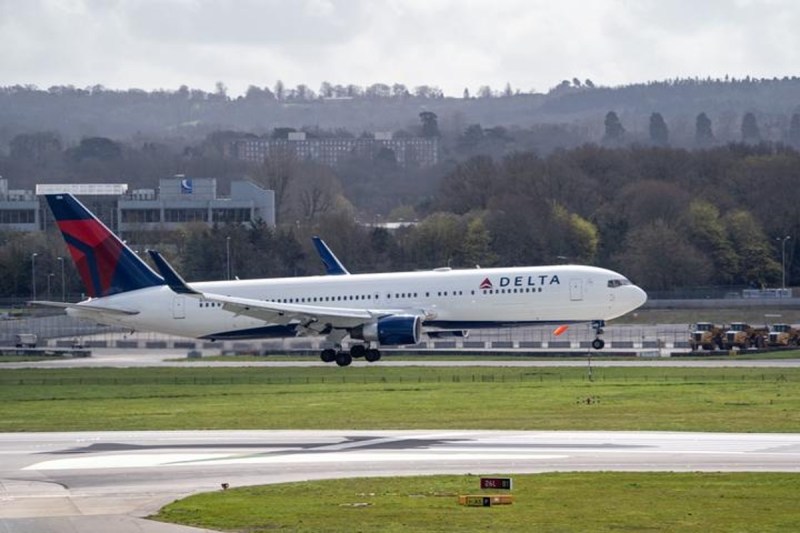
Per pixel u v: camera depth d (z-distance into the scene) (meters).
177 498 172.00
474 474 186.88
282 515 159.25
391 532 150.62
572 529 151.12
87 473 194.38
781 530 149.75
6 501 172.62
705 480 178.12
